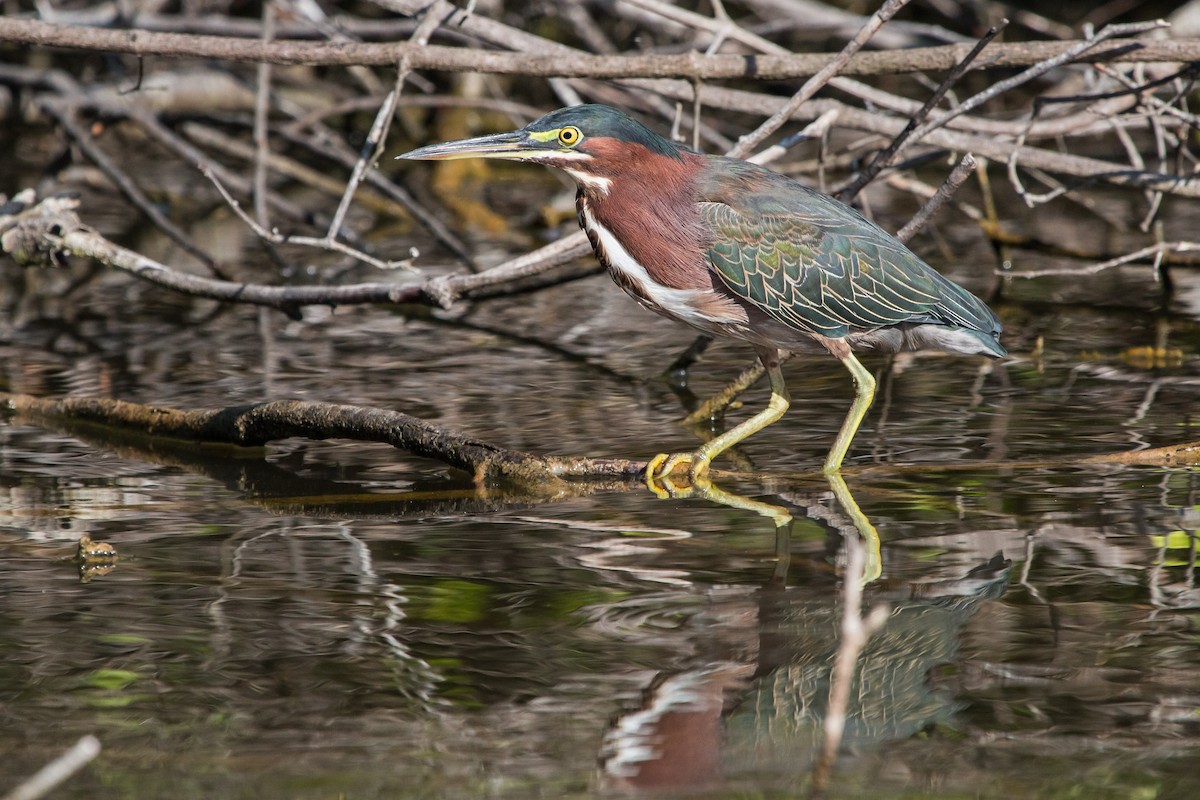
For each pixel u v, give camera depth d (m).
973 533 8.27
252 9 23.23
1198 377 12.14
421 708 6.08
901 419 11.06
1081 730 5.84
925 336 10.28
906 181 15.74
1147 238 17.89
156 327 14.80
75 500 9.21
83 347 13.85
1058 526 8.37
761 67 12.80
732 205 9.87
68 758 4.36
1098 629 6.82
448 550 8.09
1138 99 13.82
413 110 23.98
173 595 7.36
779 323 10.01
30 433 11.15
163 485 9.62
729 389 11.20
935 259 17.70
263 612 7.12
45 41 12.92
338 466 10.16
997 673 6.36
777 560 7.86
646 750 5.71
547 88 24.92
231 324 15.00
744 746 5.77
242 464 10.22
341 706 6.11
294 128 20.00
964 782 5.46
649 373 12.88
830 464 9.71
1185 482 9.22
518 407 11.57
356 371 12.85
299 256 18.22
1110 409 11.14
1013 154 12.74
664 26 21.05
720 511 8.84
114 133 24.39
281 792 5.38
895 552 7.96
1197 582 7.40
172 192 22.30
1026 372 12.57
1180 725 5.87
